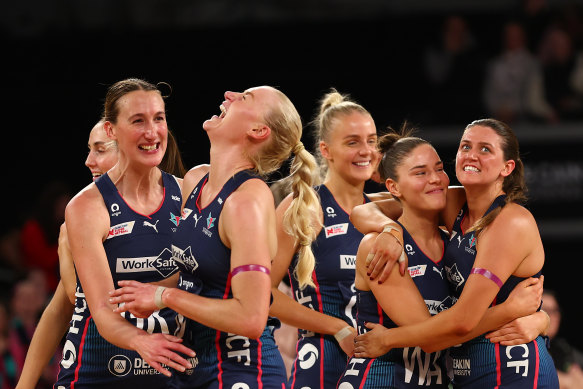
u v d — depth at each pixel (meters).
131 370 6.36
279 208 7.30
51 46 17.09
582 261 15.55
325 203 7.51
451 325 5.88
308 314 7.14
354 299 7.27
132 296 5.44
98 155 7.27
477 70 16.80
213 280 5.62
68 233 6.09
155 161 6.29
